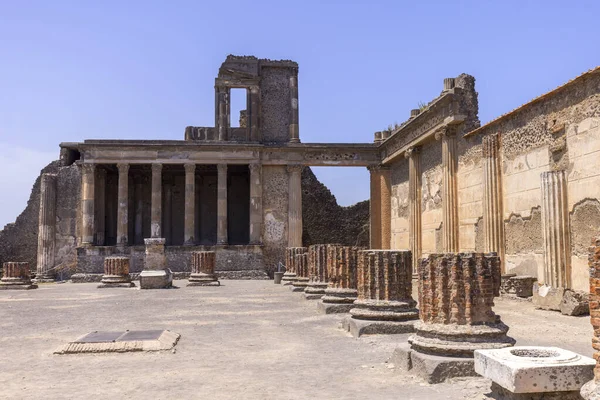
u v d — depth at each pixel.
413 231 31.97
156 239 27.56
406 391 7.37
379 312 12.10
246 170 43.28
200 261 28.53
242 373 8.57
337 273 16.03
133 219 43.22
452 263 8.42
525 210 19.80
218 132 40.03
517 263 20.36
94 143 36.94
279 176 39.16
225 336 12.16
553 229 17.06
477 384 7.44
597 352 5.91
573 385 6.05
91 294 23.81
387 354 9.85
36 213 42.84
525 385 6.04
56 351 10.26
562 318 14.40
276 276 30.56
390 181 38.97
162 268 27.52
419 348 8.39
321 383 7.88
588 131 16.09
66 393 7.48
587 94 16.17
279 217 38.78
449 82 26.17
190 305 18.58
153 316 15.62
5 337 12.29
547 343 10.55
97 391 7.57
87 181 36.78
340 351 10.25
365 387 7.63
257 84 40.25
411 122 31.06
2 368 9.12
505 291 19.47
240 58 40.47
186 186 37.66
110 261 28.47
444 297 8.41
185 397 7.22
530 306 17.17
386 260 12.34
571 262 16.75
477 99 25.75
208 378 8.27
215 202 44.19
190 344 11.20
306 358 9.67
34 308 18.33
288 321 14.41
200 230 43.69
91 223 36.56
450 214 26.25
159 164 37.44
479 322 8.30
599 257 5.96
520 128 20.19
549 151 18.16
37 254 41.06
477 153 23.98
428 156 30.77
